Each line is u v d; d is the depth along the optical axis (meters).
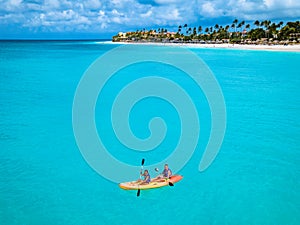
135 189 13.03
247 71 50.53
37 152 17.06
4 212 11.36
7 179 13.90
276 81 40.78
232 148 17.80
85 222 10.88
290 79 42.53
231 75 46.22
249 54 84.19
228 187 13.32
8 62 66.31
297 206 11.84
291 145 18.20
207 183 13.68
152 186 13.18
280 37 122.31
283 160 16.12
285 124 22.34
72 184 13.55
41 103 28.52
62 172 14.71
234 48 113.38
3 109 26.23
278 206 11.85
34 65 60.34
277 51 92.31
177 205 11.95
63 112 25.39
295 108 26.95
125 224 10.76
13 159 16.09
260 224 10.76
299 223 10.80
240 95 32.06
